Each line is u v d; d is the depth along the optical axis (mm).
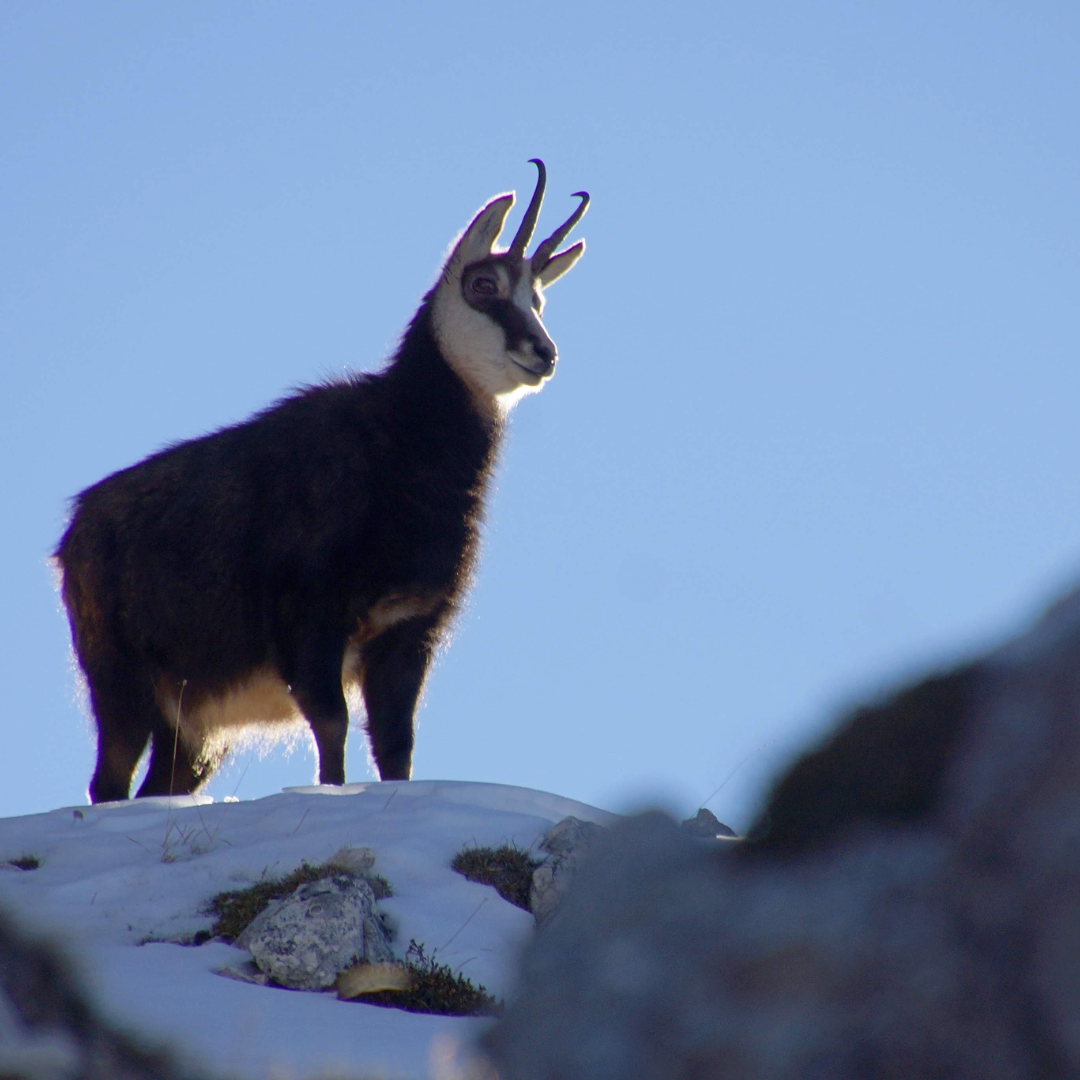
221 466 43062
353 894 28000
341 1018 24031
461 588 43125
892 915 6641
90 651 44094
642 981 7074
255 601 41938
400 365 43375
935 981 6391
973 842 6488
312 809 35625
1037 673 6523
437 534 42156
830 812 7340
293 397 43906
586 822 33781
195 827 34781
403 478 41844
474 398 43562
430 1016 25125
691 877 7461
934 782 7160
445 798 37281
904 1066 6340
